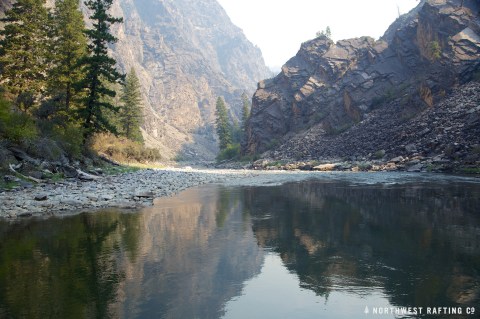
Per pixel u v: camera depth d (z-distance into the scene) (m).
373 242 11.52
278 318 6.30
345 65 100.38
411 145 52.50
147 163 73.94
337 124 86.06
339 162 63.25
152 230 13.79
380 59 90.62
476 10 71.94
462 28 70.19
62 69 45.62
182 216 16.86
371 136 67.50
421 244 11.17
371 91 84.00
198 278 8.44
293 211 17.94
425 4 81.12
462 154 42.28
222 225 14.70
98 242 11.94
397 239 11.84
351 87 85.88
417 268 8.93
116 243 11.80
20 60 46.88
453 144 44.22
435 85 63.09
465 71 60.38
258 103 113.06
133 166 55.62
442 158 44.66
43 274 8.73
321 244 11.44
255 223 15.03
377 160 55.69
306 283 8.05
